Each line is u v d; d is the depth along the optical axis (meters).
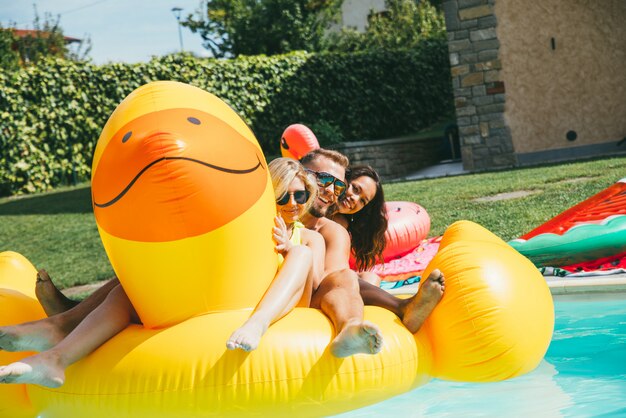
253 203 3.51
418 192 12.27
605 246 6.29
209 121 3.54
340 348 3.25
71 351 3.35
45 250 11.84
